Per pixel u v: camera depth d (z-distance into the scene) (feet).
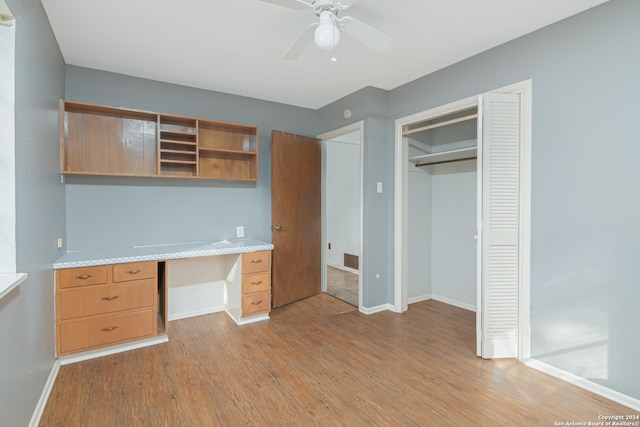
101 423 5.88
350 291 14.73
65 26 7.46
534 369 7.84
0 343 4.36
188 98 11.21
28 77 5.76
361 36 6.21
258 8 6.78
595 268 6.81
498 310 8.26
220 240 11.86
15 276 4.87
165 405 6.41
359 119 11.79
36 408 5.97
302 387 7.07
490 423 5.92
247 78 10.60
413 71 10.14
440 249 13.26
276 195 12.35
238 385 7.13
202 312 11.68
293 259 12.99
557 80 7.33
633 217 6.28
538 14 7.04
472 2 6.58
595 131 6.75
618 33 6.40
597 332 6.79
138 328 8.77
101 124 9.70
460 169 12.47
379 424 5.90
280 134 12.45
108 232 9.90
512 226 8.17
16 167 5.12
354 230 19.43
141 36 7.93
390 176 11.97
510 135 8.08
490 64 8.64
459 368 7.88
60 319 7.73
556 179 7.39
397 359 8.34
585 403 6.49
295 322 10.90
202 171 11.36
